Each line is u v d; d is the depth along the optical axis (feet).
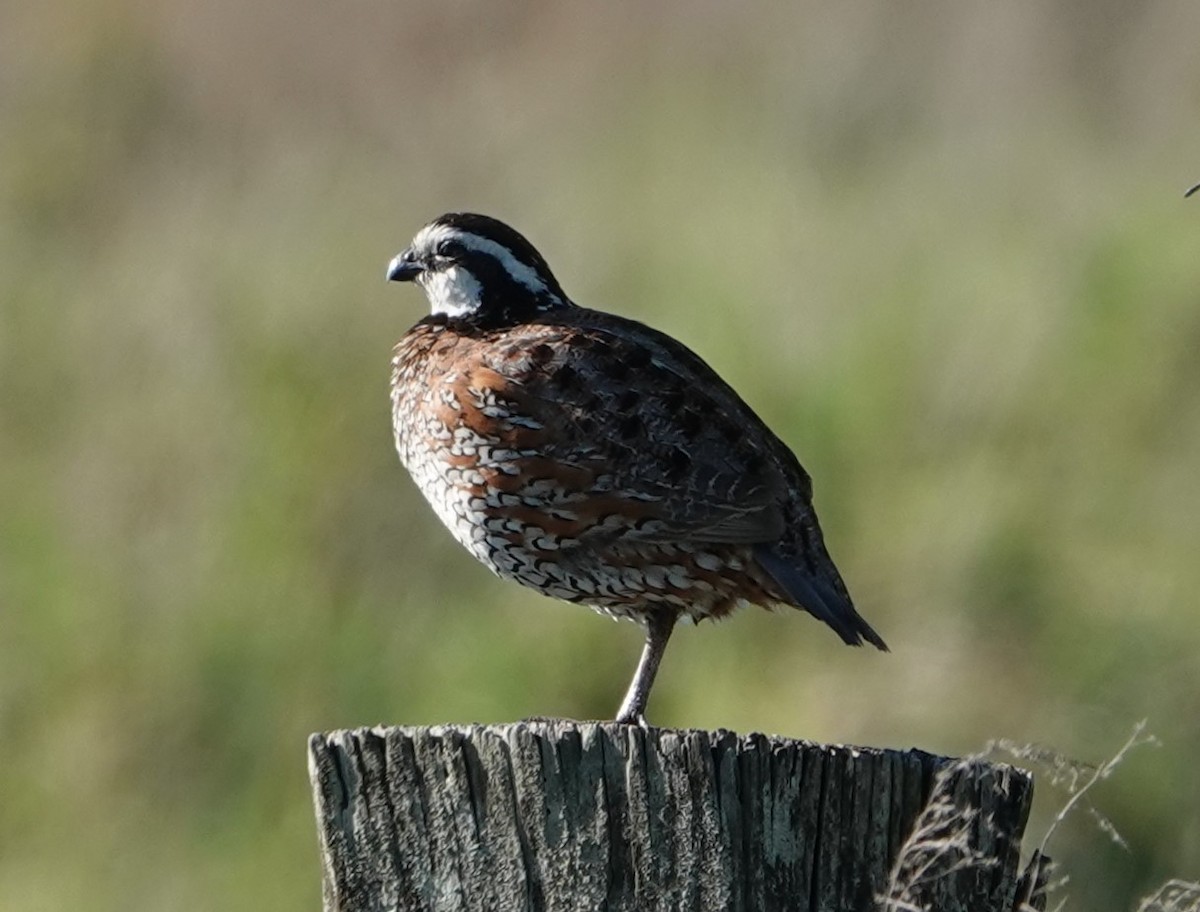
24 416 46.57
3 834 39.63
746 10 68.59
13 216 56.29
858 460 43.60
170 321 47.62
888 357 45.29
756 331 47.39
